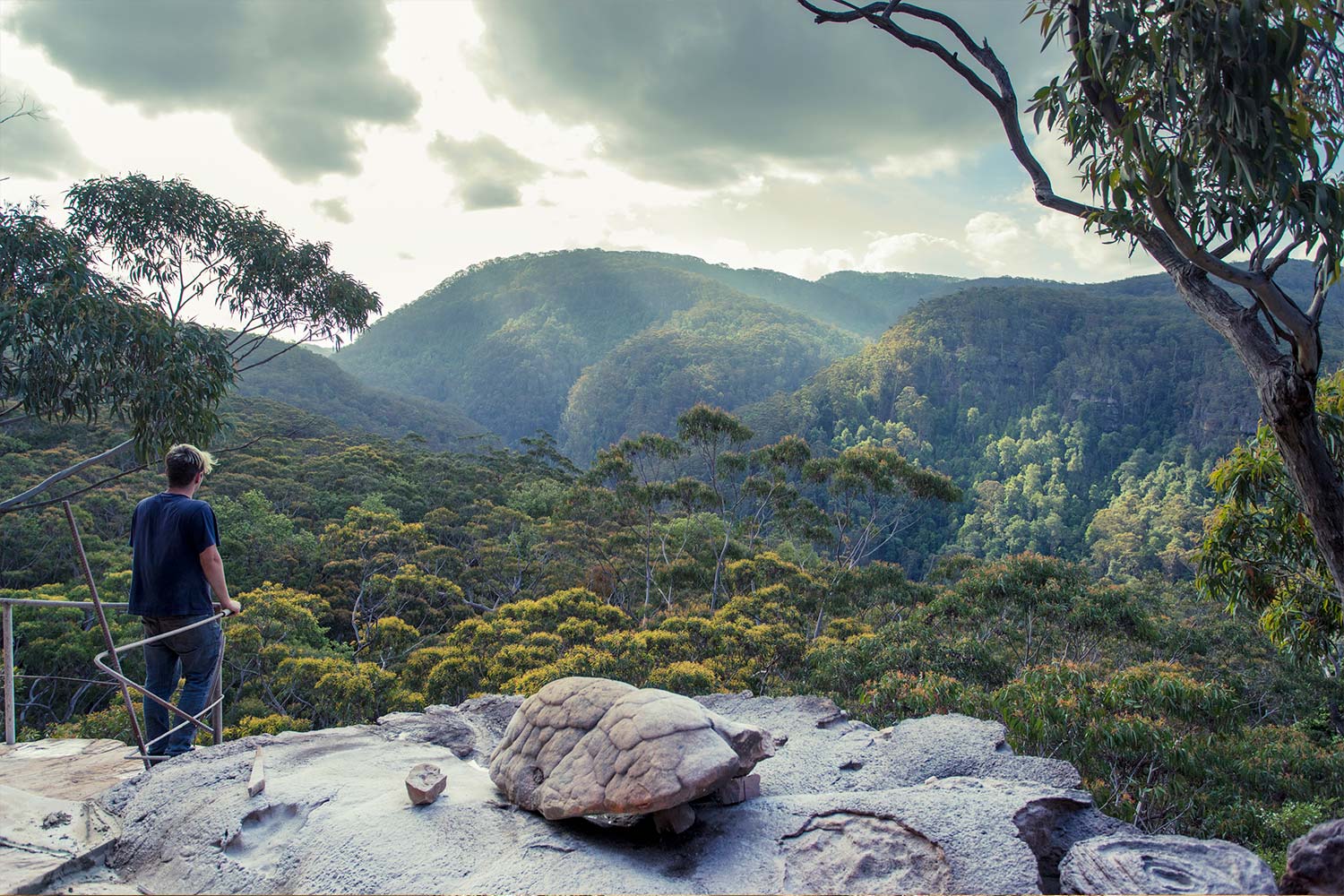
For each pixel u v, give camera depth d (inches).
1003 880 84.4
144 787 114.7
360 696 589.3
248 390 4264.3
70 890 89.1
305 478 1691.7
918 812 97.7
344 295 496.7
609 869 90.1
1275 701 801.6
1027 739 310.7
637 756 97.5
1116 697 325.1
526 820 105.2
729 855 94.2
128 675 766.5
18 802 107.3
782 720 153.6
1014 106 174.4
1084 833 102.8
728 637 607.2
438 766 126.3
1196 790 328.2
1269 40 119.3
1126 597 576.1
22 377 306.8
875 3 181.0
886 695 394.0
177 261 466.3
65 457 1254.9
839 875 89.6
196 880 91.7
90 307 307.3
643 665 555.5
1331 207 122.5
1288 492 286.2
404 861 92.1
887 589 879.1
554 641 660.1
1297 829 331.0
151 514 141.7
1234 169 128.6
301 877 90.8
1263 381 136.0
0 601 146.4
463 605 1125.7
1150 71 130.8
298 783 114.1
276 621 735.7
